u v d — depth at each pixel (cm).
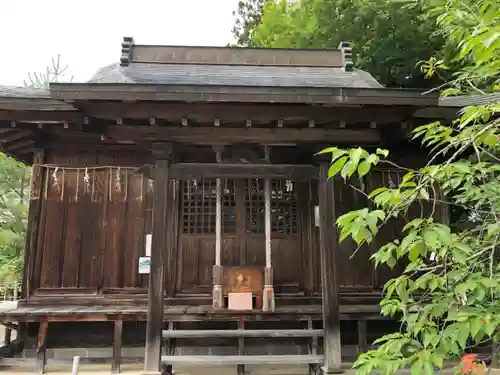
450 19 399
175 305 621
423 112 530
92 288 628
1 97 521
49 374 544
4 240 1359
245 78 627
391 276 649
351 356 585
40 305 611
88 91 448
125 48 682
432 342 245
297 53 724
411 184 264
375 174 662
